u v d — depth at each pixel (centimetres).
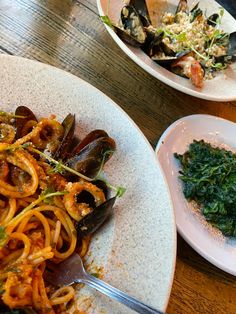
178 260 30
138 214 27
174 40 44
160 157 35
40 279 25
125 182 28
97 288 24
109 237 26
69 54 38
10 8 39
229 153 37
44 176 28
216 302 29
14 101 30
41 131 29
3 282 24
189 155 36
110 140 28
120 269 25
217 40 46
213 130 39
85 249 27
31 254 26
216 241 31
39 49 38
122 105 37
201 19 47
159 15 47
